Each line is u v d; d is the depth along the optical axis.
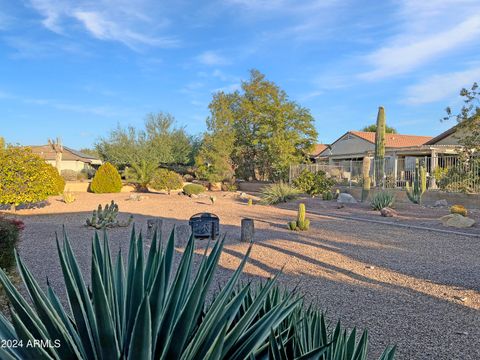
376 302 5.01
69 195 19.14
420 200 17.89
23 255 7.40
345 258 7.59
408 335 3.98
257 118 32.66
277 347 1.81
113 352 1.44
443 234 10.66
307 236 10.15
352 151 37.72
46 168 15.10
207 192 28.56
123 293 1.93
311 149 34.00
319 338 2.24
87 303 1.65
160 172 27.41
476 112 16.67
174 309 1.62
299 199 20.61
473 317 4.52
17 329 1.34
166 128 34.31
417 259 7.59
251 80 33.72
